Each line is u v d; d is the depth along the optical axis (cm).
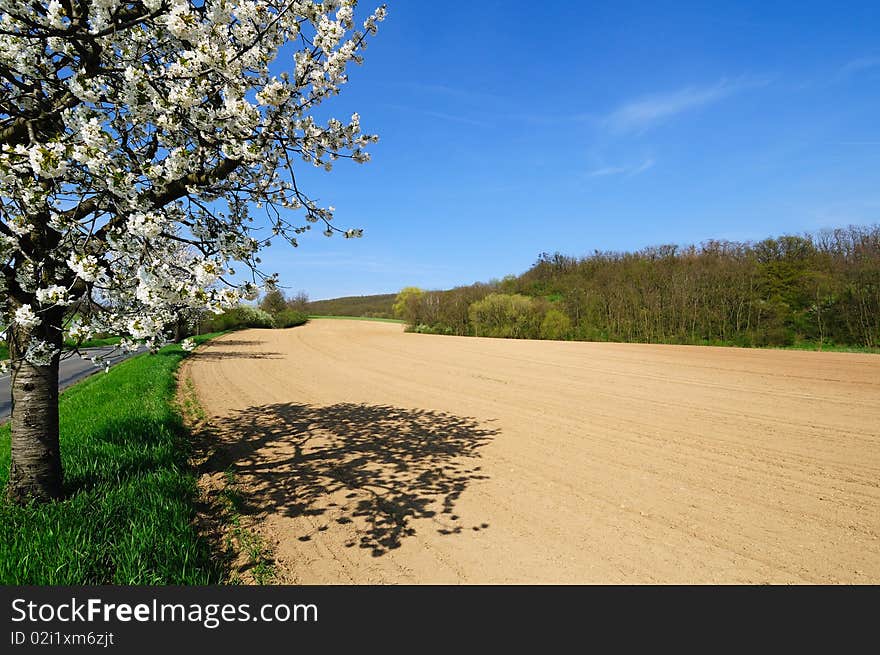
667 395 1257
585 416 1024
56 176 332
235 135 423
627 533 488
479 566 425
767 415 1011
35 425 452
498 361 2123
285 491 598
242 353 2561
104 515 432
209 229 461
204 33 387
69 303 353
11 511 421
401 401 1209
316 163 527
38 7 399
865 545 459
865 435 849
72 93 373
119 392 1158
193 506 527
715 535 483
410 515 532
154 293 340
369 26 487
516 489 609
